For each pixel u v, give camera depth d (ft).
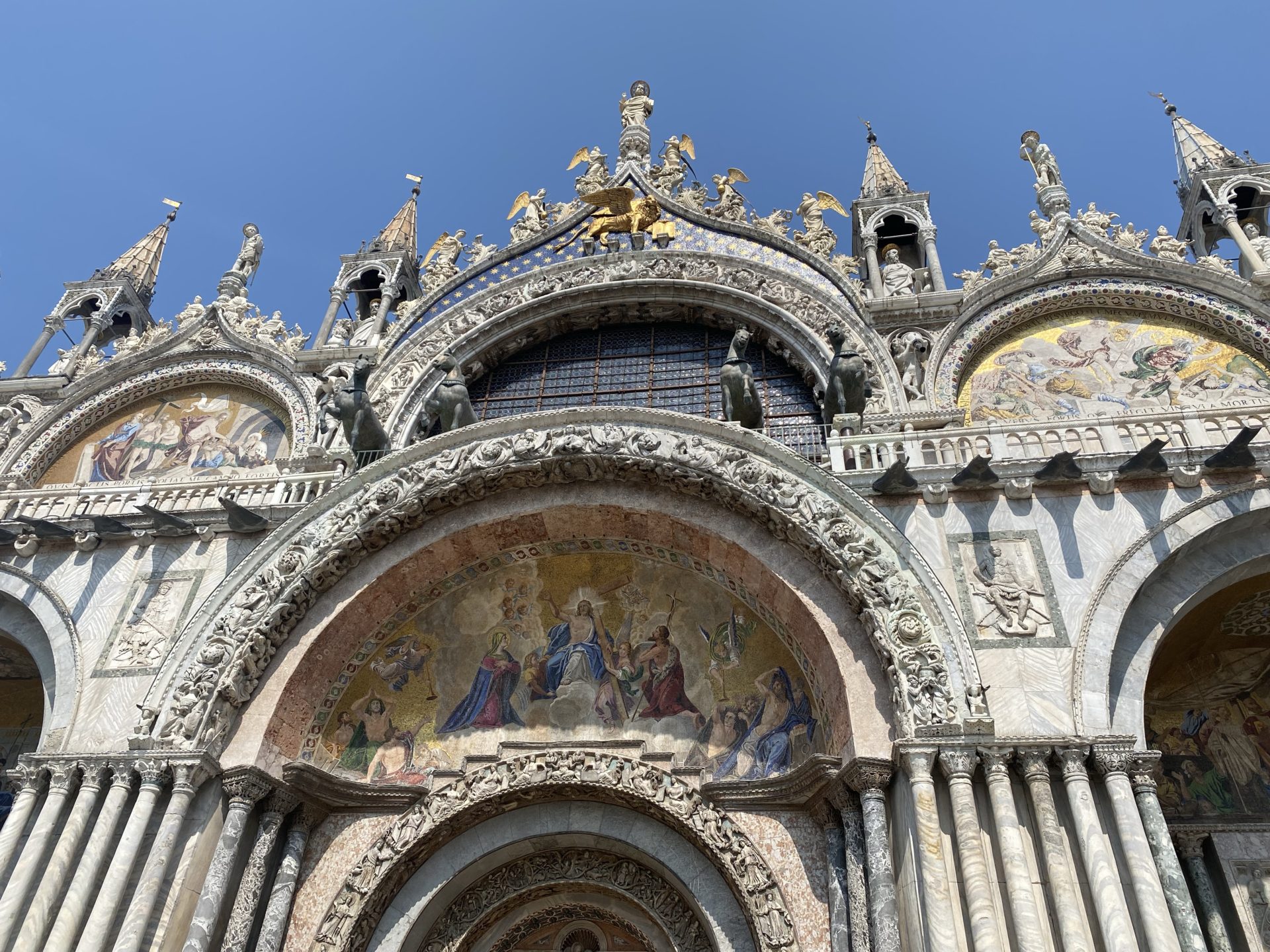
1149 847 34.30
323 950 41.45
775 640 47.55
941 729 37.37
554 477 50.16
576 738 48.08
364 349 72.13
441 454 50.72
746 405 52.49
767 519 46.19
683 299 71.97
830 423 58.08
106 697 45.68
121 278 88.53
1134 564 40.93
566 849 46.32
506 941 46.06
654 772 44.96
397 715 49.78
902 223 79.05
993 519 43.91
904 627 40.22
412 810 45.32
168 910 39.09
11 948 37.52
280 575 47.75
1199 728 46.93
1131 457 42.70
